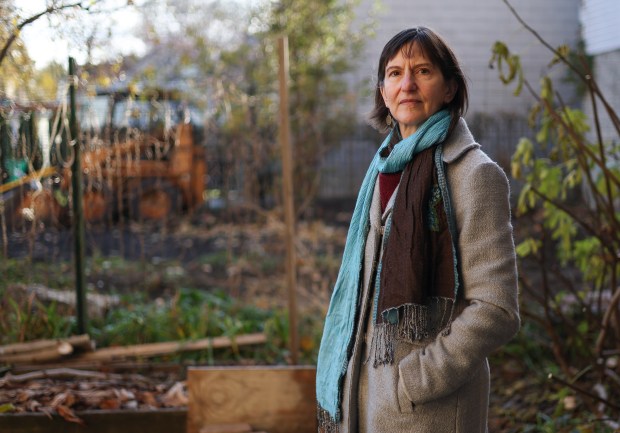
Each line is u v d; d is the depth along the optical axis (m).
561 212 4.23
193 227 9.44
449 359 1.97
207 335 5.46
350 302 2.22
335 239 9.47
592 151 4.15
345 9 11.80
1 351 4.58
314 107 11.43
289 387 3.45
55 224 5.39
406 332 2.02
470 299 2.02
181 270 7.55
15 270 5.03
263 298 6.46
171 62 9.73
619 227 3.86
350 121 12.23
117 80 5.29
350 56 12.36
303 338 5.42
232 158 7.50
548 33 13.73
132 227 8.54
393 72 2.20
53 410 3.60
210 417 3.43
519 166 4.12
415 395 2.02
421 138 2.11
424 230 2.04
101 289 6.30
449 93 2.19
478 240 2.00
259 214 8.58
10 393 3.85
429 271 2.04
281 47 5.14
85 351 4.82
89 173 5.16
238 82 8.57
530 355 5.27
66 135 4.89
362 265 2.22
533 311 5.58
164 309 5.74
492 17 13.80
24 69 4.44
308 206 9.74
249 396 3.45
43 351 4.64
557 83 10.39
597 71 8.95
